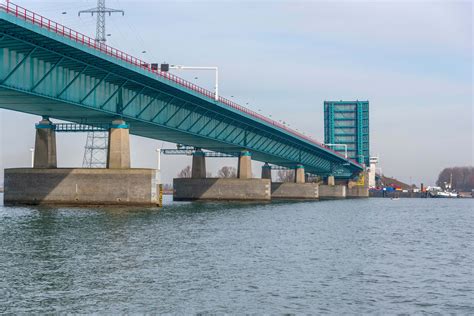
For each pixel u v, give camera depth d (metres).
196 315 27.64
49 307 28.41
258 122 142.62
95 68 82.62
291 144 184.38
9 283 33.09
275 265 41.25
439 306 30.53
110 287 32.66
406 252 51.12
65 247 47.03
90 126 101.31
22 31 66.25
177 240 54.09
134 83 93.31
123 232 58.72
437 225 85.88
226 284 34.16
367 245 55.69
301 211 114.62
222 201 150.75
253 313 28.22
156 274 36.56
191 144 147.38
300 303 30.30
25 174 95.00
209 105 117.50
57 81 77.94
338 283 35.44
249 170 154.00
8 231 57.66
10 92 72.44
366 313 28.81
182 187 154.88
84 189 93.69
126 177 93.12
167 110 107.38
